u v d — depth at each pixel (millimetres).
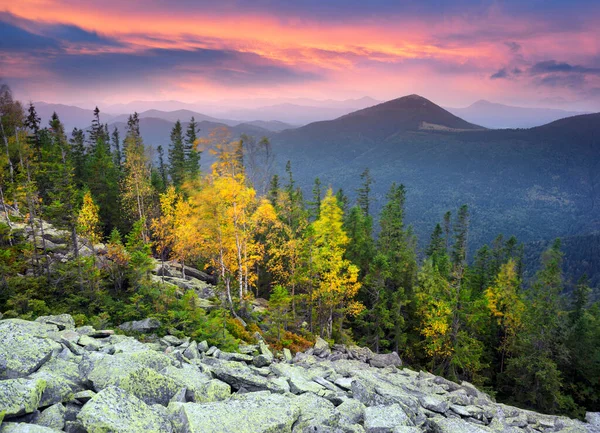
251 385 14547
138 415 9625
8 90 57219
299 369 19984
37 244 39656
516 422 21078
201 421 9945
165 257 55812
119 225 61781
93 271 31781
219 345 22938
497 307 54625
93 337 18891
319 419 12078
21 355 11633
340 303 41250
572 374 47875
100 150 70438
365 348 35688
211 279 51188
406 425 13070
